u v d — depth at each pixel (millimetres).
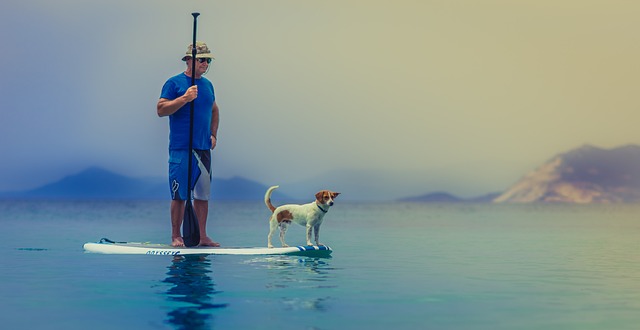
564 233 22266
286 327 5324
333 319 5676
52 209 69250
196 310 6039
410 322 5594
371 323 5523
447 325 5492
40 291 7117
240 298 6691
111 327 5301
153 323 5449
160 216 42938
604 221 37750
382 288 7566
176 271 8852
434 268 9906
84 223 29000
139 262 9961
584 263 11000
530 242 16922
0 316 5758
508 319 5789
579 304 6637
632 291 7594
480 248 14438
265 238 17453
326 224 29938
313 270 9195
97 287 7395
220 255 11008
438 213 65188
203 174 11977
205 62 12078
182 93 11906
